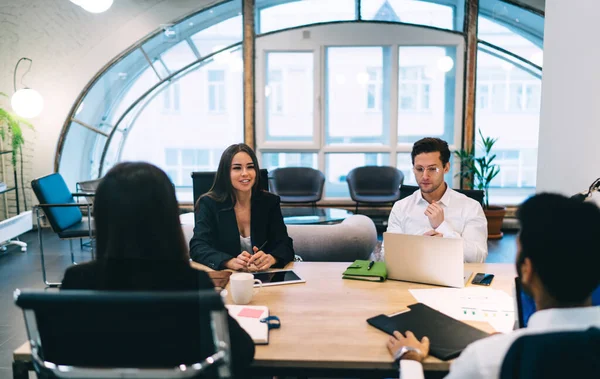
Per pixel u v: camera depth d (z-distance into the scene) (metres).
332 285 2.37
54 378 1.34
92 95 7.22
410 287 2.33
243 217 2.86
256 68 7.26
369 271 2.45
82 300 1.25
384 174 6.88
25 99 5.89
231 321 1.61
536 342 1.15
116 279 1.43
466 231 2.86
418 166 2.83
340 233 3.70
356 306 2.11
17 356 1.73
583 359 1.12
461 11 7.07
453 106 7.33
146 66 7.31
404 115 7.42
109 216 1.43
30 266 5.57
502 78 8.52
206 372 1.28
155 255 1.45
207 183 3.79
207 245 2.70
